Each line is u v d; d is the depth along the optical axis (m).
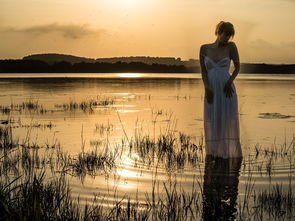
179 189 6.40
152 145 9.61
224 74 8.49
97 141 10.30
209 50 8.59
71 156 8.58
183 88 35.53
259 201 5.84
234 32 8.43
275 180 6.84
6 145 9.80
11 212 4.87
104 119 14.77
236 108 8.46
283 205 5.68
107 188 6.48
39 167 7.71
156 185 6.62
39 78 66.56
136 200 5.92
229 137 8.43
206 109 8.63
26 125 13.25
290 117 14.80
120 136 11.01
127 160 8.26
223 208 5.59
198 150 9.14
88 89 34.06
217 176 7.11
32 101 22.11
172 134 11.16
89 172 7.39
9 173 7.32
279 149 9.13
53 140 10.47
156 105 20.03
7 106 19.52
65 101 22.22
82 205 5.72
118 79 62.91
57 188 6.05
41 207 5.06
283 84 42.44
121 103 21.20
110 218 5.21
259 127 12.35
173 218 5.22
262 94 27.12
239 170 7.46
